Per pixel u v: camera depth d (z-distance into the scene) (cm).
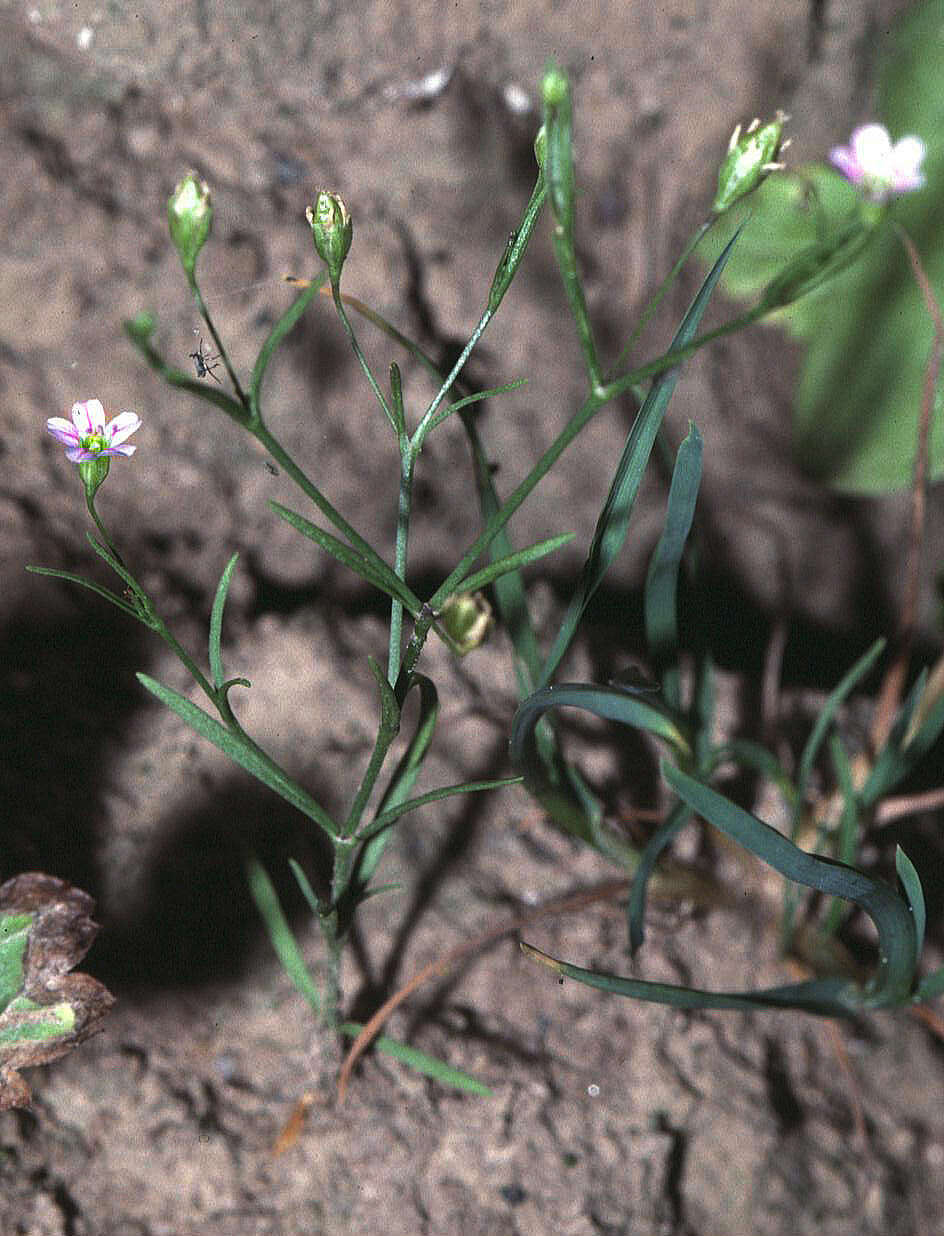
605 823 15
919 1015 17
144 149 19
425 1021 15
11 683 16
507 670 17
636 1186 15
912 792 18
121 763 15
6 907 13
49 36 18
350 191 20
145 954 15
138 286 18
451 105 20
